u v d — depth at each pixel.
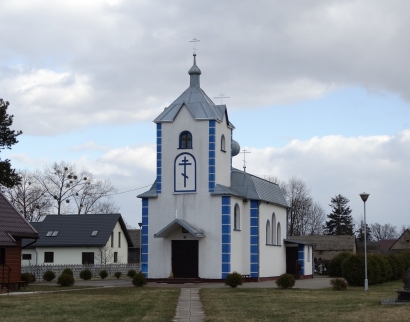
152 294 36.12
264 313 26.52
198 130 49.38
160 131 50.16
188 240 48.81
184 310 27.88
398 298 29.97
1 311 26.89
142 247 49.75
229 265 47.88
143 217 49.88
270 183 59.41
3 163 57.62
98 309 27.72
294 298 33.53
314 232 135.12
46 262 80.25
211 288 41.34
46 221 83.50
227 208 48.16
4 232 39.97
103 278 60.06
